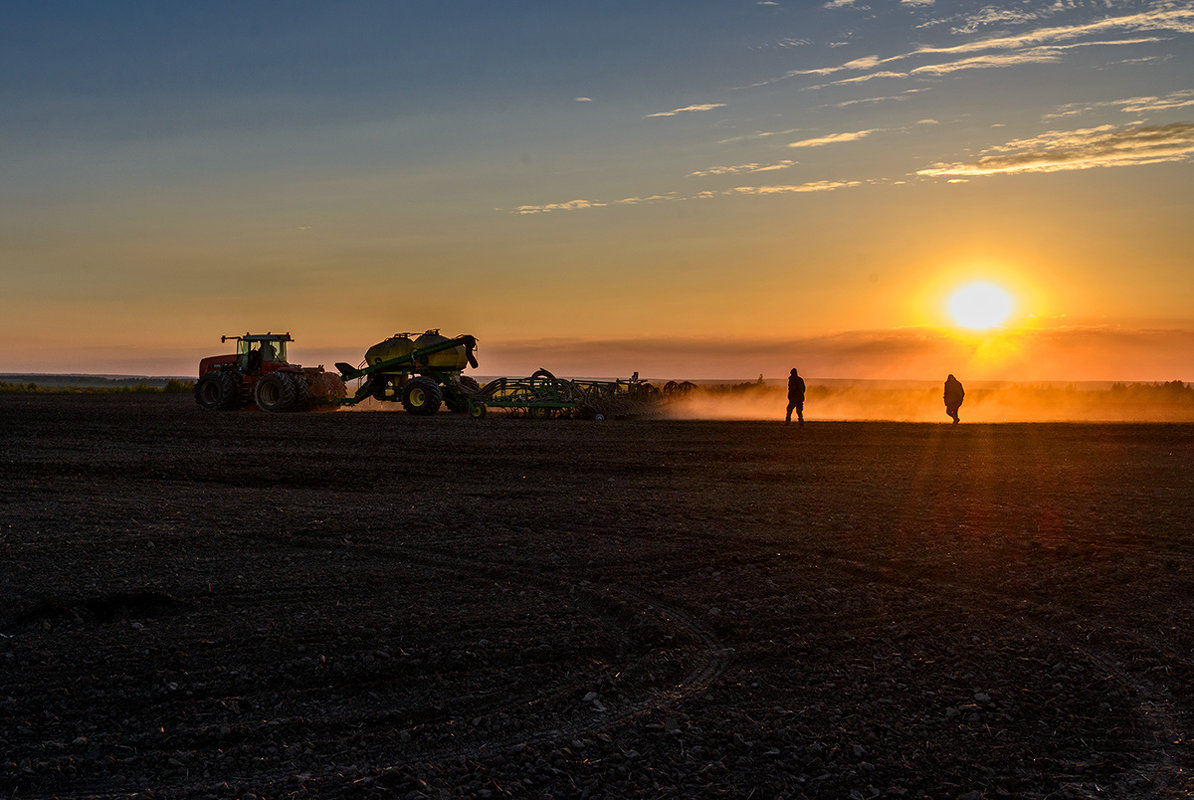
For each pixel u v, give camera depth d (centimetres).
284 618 774
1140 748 555
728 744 550
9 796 486
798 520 1237
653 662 685
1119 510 1318
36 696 607
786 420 3036
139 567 934
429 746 548
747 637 747
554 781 505
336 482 1570
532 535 1130
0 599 809
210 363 3747
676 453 2042
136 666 658
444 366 3619
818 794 494
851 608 829
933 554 1035
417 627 752
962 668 680
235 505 1312
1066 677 662
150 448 2077
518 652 698
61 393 6038
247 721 575
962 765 528
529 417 3259
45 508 1256
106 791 492
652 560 1003
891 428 2777
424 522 1202
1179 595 869
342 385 3769
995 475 1702
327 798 484
